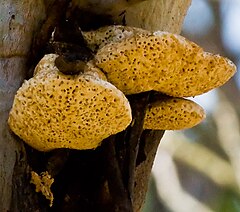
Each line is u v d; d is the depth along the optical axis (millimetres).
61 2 1062
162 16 1142
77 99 976
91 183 1079
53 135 1015
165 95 1097
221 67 1058
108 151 1068
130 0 1072
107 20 1088
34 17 1069
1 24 1060
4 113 1041
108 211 1073
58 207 1075
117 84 1047
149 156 1160
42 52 1067
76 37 1068
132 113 1081
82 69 979
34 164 1049
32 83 986
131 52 1023
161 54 1025
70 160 1078
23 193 1039
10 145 1037
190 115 1103
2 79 1052
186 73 1051
